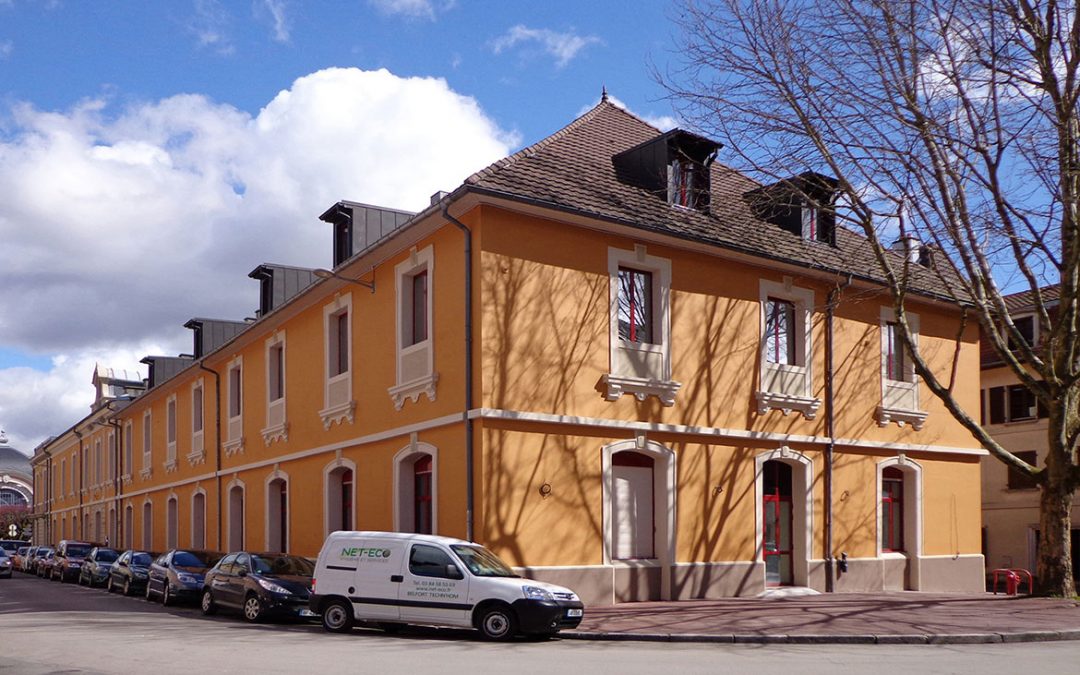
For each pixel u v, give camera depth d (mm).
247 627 17078
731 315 21812
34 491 70812
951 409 20734
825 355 23750
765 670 10984
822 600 20188
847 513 23750
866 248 25156
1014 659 12406
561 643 14242
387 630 16062
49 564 40344
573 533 18719
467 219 18562
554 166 20172
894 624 15836
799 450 22875
